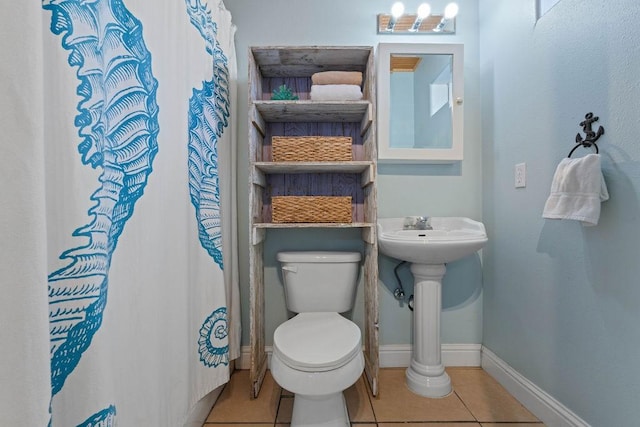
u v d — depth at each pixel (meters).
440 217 1.87
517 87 1.54
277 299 1.89
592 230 1.12
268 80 1.91
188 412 1.16
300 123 1.90
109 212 0.75
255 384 1.59
